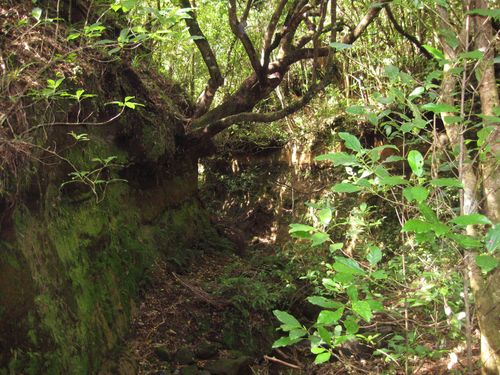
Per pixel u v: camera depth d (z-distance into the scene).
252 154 11.88
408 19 8.76
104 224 5.60
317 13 6.89
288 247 9.38
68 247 4.62
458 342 3.64
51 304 3.97
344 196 9.51
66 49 4.32
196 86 11.09
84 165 5.20
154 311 6.04
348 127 9.99
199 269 7.57
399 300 3.06
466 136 4.01
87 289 4.75
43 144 4.09
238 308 6.35
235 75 10.88
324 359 2.03
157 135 6.76
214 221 9.55
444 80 2.40
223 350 5.97
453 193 4.37
